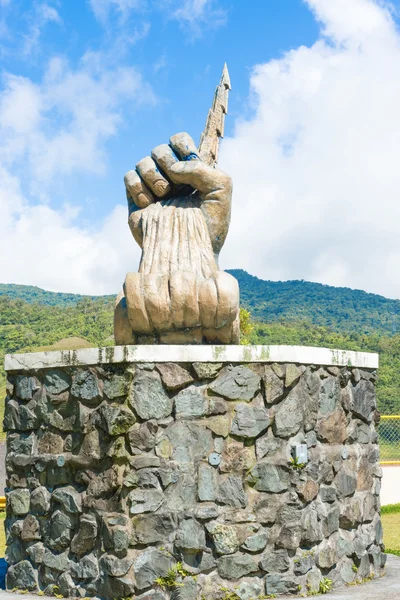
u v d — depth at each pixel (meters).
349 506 6.20
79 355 5.77
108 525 5.36
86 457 5.62
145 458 5.37
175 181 6.56
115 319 6.30
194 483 5.39
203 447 5.46
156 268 6.13
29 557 6.02
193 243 6.27
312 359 5.90
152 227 6.41
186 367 5.52
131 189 6.69
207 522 5.36
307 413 5.80
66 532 5.70
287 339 35.41
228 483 5.44
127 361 5.45
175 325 5.98
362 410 6.58
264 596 5.38
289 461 5.58
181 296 5.83
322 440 6.02
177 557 5.30
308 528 5.61
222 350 5.54
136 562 5.26
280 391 5.63
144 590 5.23
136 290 5.89
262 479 5.50
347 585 5.99
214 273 6.02
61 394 5.93
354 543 6.20
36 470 6.07
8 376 6.47
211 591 5.29
